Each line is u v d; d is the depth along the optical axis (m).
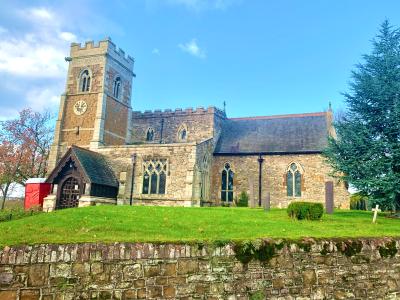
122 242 7.94
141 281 7.80
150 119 38.50
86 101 33.78
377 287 10.38
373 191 20.58
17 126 41.19
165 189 27.52
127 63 37.91
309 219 16.44
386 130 20.84
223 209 20.11
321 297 9.52
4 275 6.73
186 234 10.99
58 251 7.27
